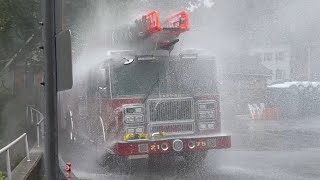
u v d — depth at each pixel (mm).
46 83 4047
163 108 9859
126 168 10531
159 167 10820
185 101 9969
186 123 9953
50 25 4051
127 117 9680
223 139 9914
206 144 9797
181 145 9617
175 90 9977
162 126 9836
